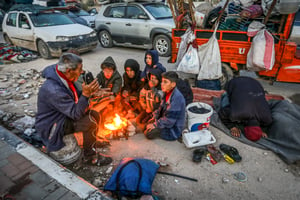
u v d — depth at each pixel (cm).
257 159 278
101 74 359
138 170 221
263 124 324
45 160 243
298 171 259
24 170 229
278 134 299
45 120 234
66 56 205
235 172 257
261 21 416
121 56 761
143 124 347
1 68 671
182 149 296
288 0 345
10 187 209
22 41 806
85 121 249
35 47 766
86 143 256
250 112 306
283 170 260
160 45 746
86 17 1251
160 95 325
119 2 846
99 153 277
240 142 311
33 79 557
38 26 745
